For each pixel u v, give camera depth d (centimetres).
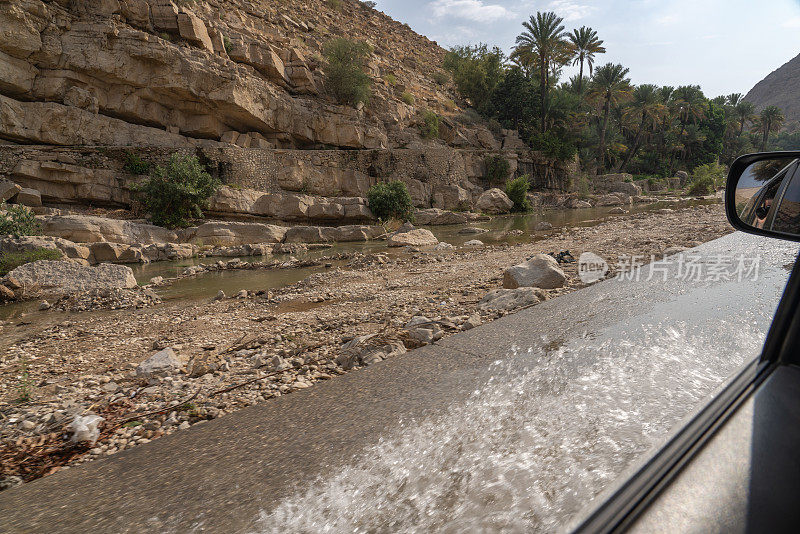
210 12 3919
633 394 180
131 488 172
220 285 1202
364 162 3656
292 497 146
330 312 708
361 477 151
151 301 994
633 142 7850
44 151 2408
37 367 523
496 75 6419
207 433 216
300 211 2597
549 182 5297
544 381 212
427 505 125
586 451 138
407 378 258
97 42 2759
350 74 4428
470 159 4456
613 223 2159
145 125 3103
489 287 767
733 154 9412
